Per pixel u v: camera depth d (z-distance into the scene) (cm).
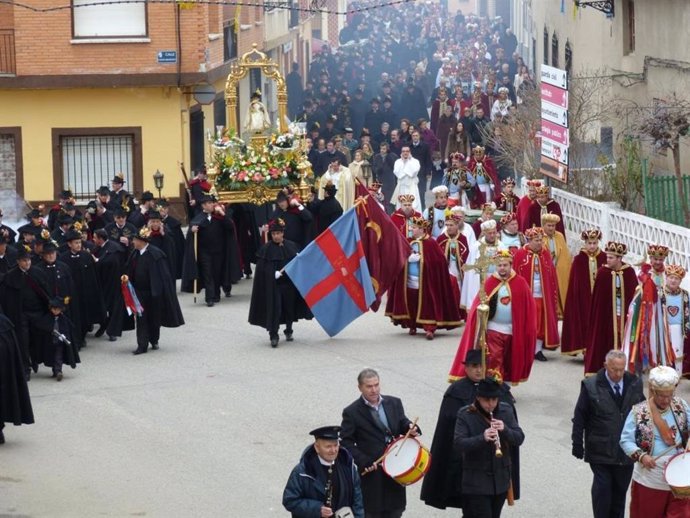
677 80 3316
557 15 4991
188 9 4081
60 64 4084
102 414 2134
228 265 3003
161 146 4162
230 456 1917
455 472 1557
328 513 1328
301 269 2542
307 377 2331
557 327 2436
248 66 3359
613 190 3203
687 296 2156
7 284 2317
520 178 3881
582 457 1606
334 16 8912
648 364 2153
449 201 2878
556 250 2581
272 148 3266
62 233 2847
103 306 2641
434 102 4691
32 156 4150
